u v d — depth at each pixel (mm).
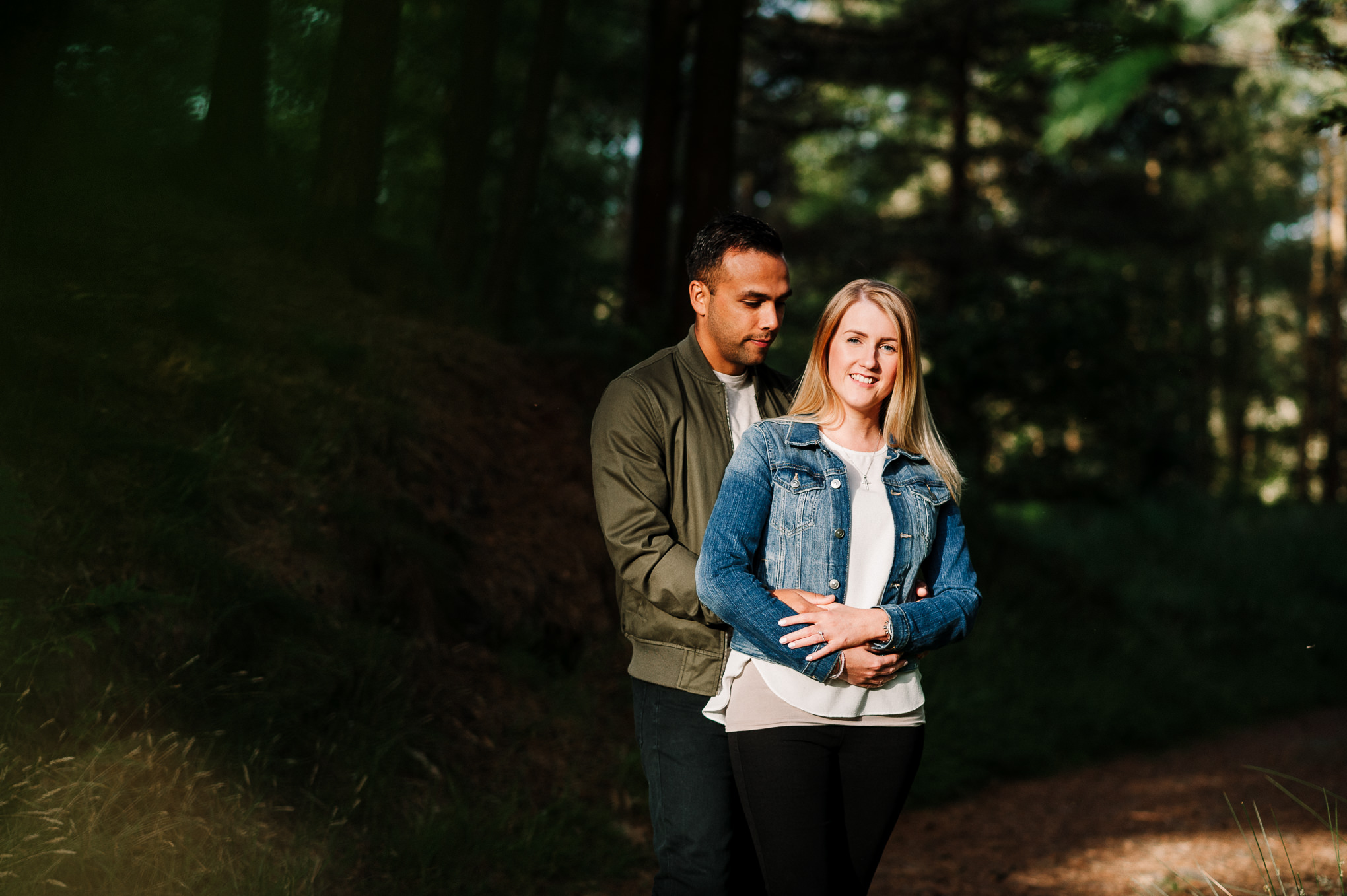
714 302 2537
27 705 3229
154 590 3861
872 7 15008
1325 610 13625
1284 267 28766
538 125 9883
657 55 11164
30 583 3500
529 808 4418
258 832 3469
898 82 16203
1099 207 19484
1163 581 13602
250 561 4430
